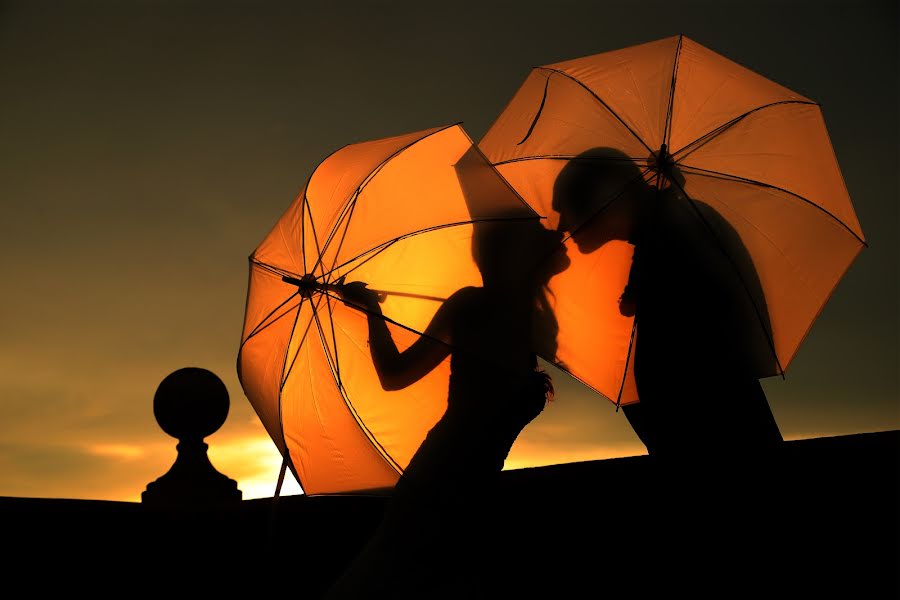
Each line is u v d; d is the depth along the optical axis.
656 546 2.73
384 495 2.66
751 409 2.56
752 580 2.48
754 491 2.51
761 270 2.58
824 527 2.54
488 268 2.54
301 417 2.65
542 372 2.76
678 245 2.55
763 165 2.59
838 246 2.62
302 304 2.51
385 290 2.48
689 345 2.56
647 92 2.64
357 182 2.52
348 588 2.59
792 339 2.59
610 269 2.58
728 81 2.71
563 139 2.68
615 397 2.63
